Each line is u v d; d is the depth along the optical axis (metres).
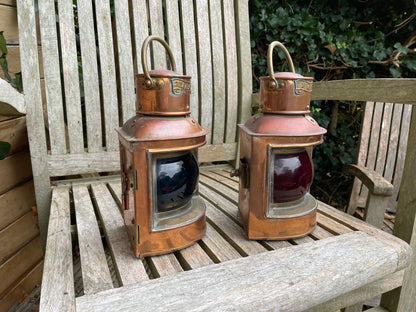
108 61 1.14
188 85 0.63
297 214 0.70
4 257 1.20
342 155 2.15
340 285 0.57
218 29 1.29
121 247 0.66
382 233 0.74
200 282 0.53
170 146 0.59
